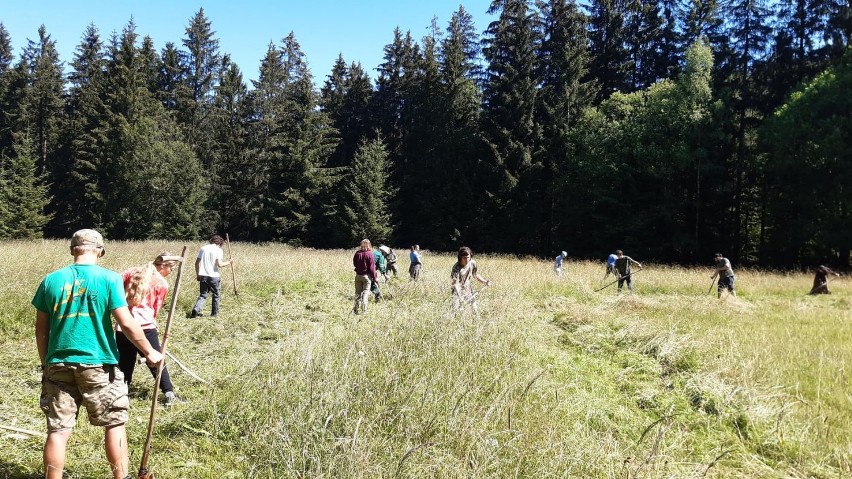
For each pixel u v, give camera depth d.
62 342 2.98
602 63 39.62
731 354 6.70
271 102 44.00
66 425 2.99
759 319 10.28
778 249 29.27
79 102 45.06
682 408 5.26
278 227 40.72
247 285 11.62
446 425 4.02
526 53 36.97
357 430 3.50
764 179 30.84
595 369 6.36
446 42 44.34
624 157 33.22
